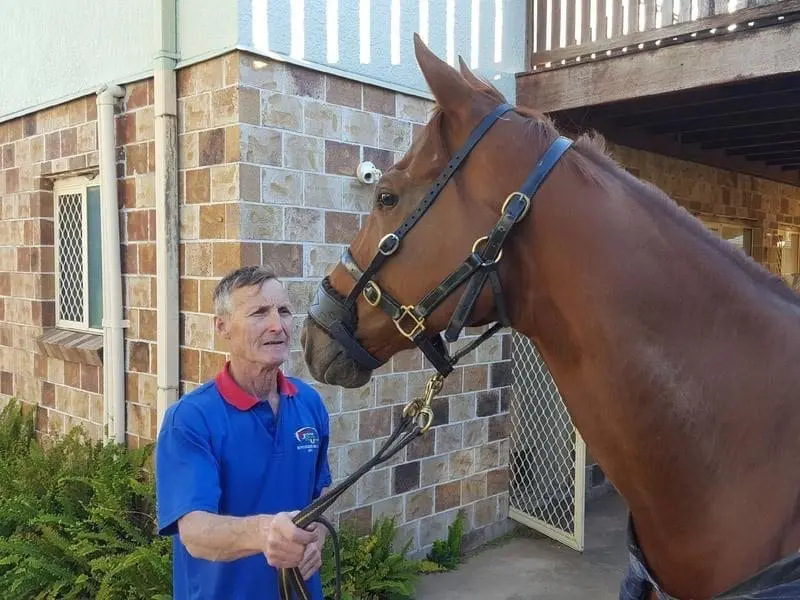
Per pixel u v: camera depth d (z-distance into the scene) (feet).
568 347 4.27
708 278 4.09
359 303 4.74
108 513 10.49
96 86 12.76
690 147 18.08
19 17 14.98
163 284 10.84
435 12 12.60
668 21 12.03
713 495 3.96
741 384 3.95
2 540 10.84
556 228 4.15
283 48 10.31
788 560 3.62
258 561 5.47
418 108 12.39
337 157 11.13
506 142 4.30
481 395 13.99
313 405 6.30
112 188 12.07
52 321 15.20
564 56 13.57
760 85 12.76
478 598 11.55
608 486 17.53
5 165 15.92
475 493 13.98
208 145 10.37
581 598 11.57
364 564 10.66
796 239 24.97
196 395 5.57
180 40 10.70
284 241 10.45
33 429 15.29
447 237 4.36
